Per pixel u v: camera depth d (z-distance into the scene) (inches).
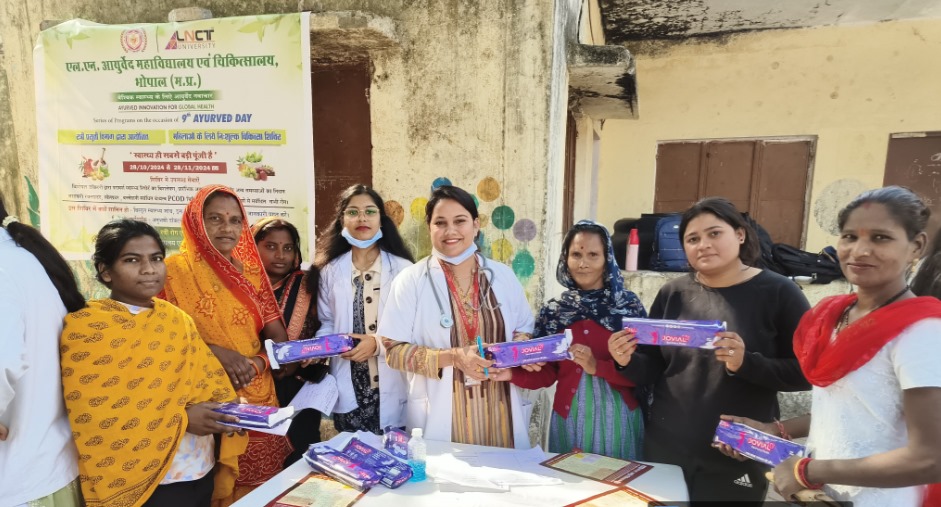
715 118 227.0
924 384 45.4
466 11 115.6
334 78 126.4
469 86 117.8
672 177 236.4
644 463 70.6
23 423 60.5
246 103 116.4
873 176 210.5
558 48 116.9
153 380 66.0
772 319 67.1
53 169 130.5
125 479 63.8
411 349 79.7
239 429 68.1
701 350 70.5
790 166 221.0
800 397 131.6
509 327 82.6
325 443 74.1
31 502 61.1
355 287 93.6
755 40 218.1
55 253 65.6
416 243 126.6
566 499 61.3
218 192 81.9
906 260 49.8
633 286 157.4
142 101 122.1
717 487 68.1
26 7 135.1
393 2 118.9
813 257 144.7
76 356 63.1
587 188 219.8
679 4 191.5
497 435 81.4
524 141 116.3
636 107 180.2
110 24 126.8
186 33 116.5
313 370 91.0
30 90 138.2
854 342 50.5
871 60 206.1
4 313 57.2
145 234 68.5
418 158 123.3
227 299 82.2
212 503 82.9
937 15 195.0
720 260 68.8
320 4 121.8
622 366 73.2
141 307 69.4
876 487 47.8
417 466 66.3
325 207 131.6
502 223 119.7
